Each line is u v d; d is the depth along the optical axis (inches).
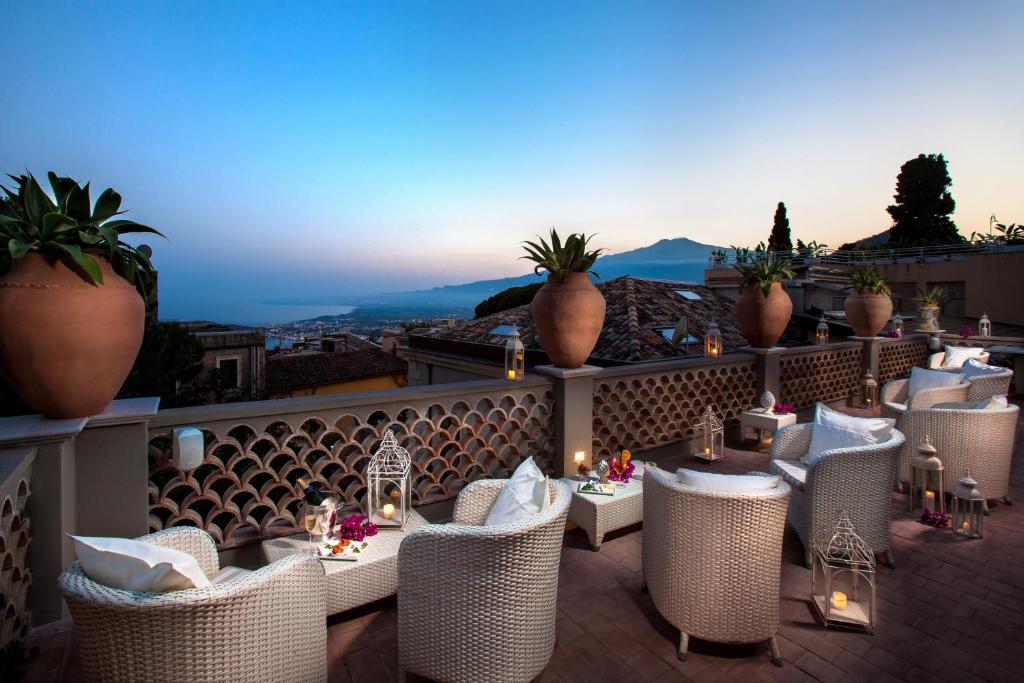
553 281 159.9
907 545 131.3
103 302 83.0
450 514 144.2
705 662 87.4
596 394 180.1
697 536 86.1
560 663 87.4
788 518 134.4
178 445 96.4
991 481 149.9
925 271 807.1
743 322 242.1
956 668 84.9
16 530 75.9
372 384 914.7
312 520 106.2
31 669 77.9
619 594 110.0
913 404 183.3
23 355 79.5
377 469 118.1
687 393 216.7
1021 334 653.9
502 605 71.6
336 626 98.7
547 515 74.8
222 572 81.7
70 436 81.9
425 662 76.5
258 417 113.7
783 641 93.0
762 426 212.7
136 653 52.7
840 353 296.2
